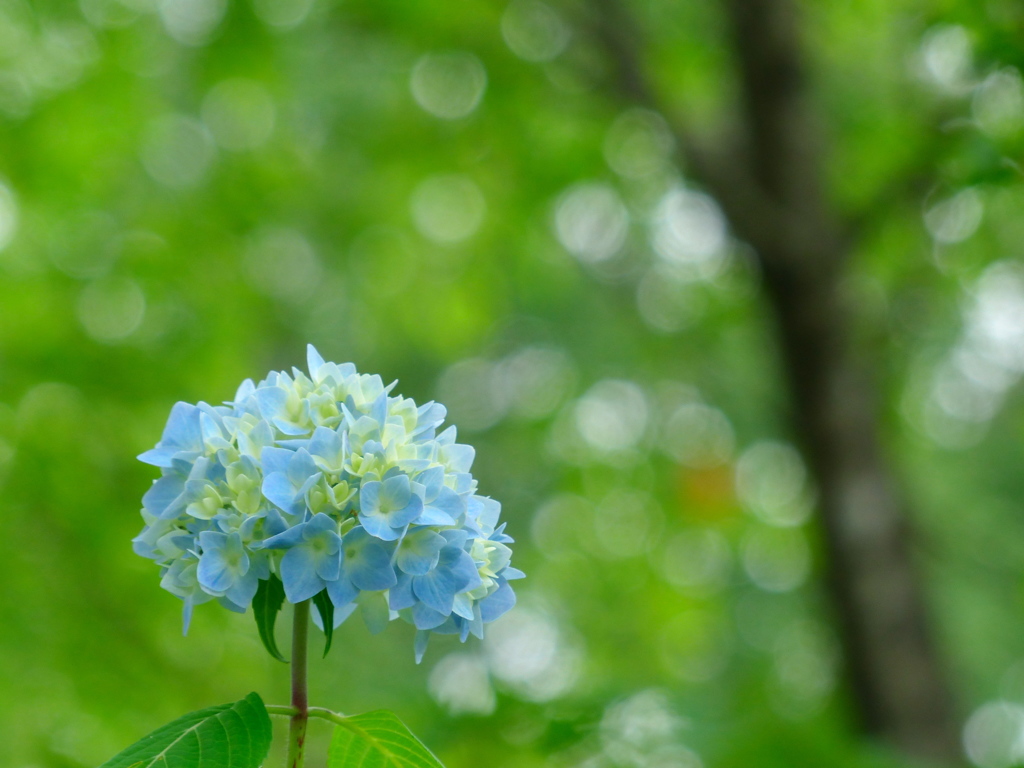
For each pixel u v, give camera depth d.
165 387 6.16
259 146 7.45
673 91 7.23
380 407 1.45
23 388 5.77
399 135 7.74
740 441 11.40
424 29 6.89
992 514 11.91
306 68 7.81
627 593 9.88
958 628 12.52
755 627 13.40
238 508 1.37
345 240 8.20
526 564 10.68
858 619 6.41
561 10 6.43
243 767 1.36
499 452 11.95
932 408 12.41
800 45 6.28
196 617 5.75
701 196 7.93
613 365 11.29
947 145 4.23
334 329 10.94
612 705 3.49
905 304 8.35
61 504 5.67
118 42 6.52
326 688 5.87
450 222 8.38
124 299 6.36
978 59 3.30
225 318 6.73
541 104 7.31
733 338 10.40
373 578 1.34
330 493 1.35
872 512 6.44
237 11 6.55
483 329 9.15
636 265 10.27
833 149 6.65
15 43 6.38
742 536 10.66
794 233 6.22
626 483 9.62
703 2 7.21
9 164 6.20
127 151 6.77
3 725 4.99
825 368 6.47
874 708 6.32
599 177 7.73
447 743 3.37
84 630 5.50
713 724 3.67
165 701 5.53
